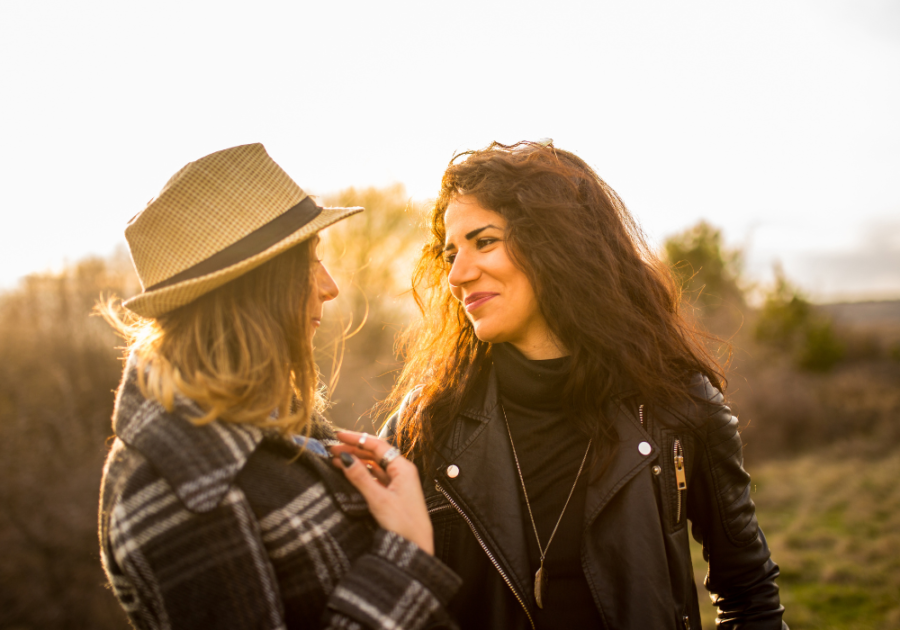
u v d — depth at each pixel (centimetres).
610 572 121
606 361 129
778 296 1549
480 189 128
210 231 97
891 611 420
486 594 128
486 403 138
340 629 87
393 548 96
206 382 90
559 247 127
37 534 508
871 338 1587
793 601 460
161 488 86
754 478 876
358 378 931
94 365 767
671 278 154
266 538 91
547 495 130
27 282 864
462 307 149
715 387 139
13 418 613
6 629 478
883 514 641
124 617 504
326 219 104
